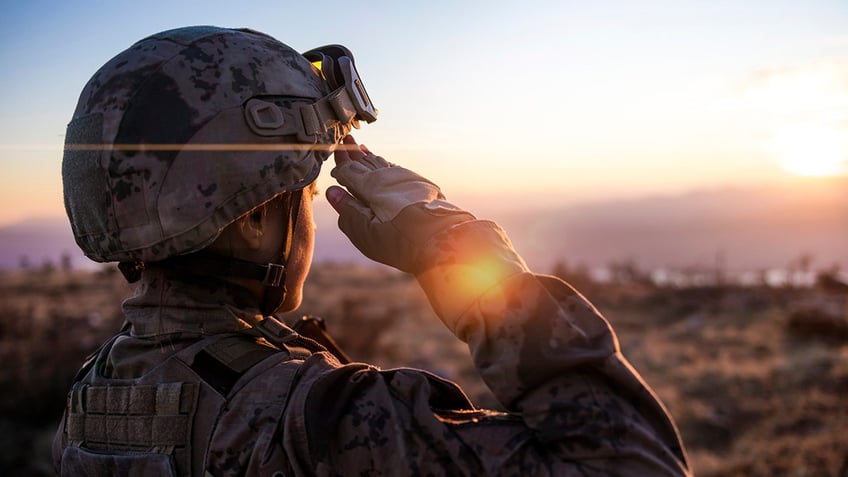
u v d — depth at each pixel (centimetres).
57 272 2428
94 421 122
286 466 102
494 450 101
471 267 109
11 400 796
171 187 113
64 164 124
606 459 98
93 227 120
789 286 2083
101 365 130
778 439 802
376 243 118
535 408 101
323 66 133
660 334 1498
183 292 121
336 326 1362
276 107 118
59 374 868
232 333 121
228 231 120
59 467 134
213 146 114
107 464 115
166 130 114
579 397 101
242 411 108
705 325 1559
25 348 1060
